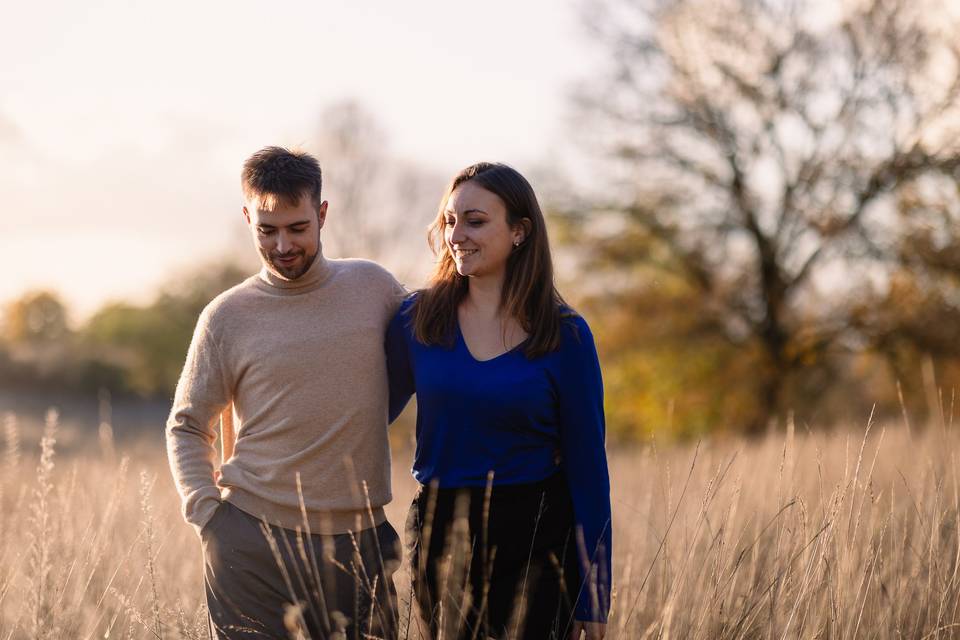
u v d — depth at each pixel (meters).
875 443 4.91
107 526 3.18
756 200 17.72
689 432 17.94
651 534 3.53
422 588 2.47
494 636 2.45
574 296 18.48
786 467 3.16
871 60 16.53
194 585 3.45
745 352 18.06
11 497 3.71
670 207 18.14
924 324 15.91
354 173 27.55
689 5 17.75
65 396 31.33
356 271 2.74
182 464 2.63
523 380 2.46
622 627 2.59
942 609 2.60
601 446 2.52
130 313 35.97
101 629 2.75
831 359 17.47
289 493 2.55
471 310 2.58
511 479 2.46
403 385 2.73
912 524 3.27
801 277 17.56
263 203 2.53
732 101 17.62
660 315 18.06
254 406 2.61
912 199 16.14
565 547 2.49
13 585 2.97
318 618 2.55
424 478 2.55
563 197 18.67
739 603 2.61
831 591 2.58
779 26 17.41
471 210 2.51
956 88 16.02
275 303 2.64
